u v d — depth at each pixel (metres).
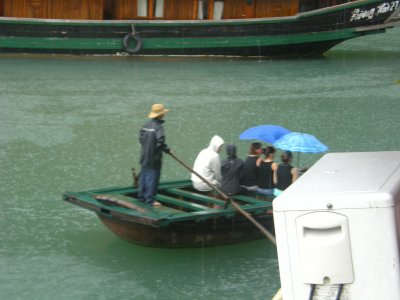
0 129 45.09
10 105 51.28
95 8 71.81
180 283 23.62
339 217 11.09
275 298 15.55
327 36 72.06
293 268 11.38
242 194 27.56
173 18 72.56
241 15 72.69
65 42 71.50
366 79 61.66
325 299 11.31
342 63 70.44
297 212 11.23
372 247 11.07
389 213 10.95
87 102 52.56
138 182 27.17
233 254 25.47
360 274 11.15
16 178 35.88
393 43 85.25
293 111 50.09
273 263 24.81
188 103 52.38
